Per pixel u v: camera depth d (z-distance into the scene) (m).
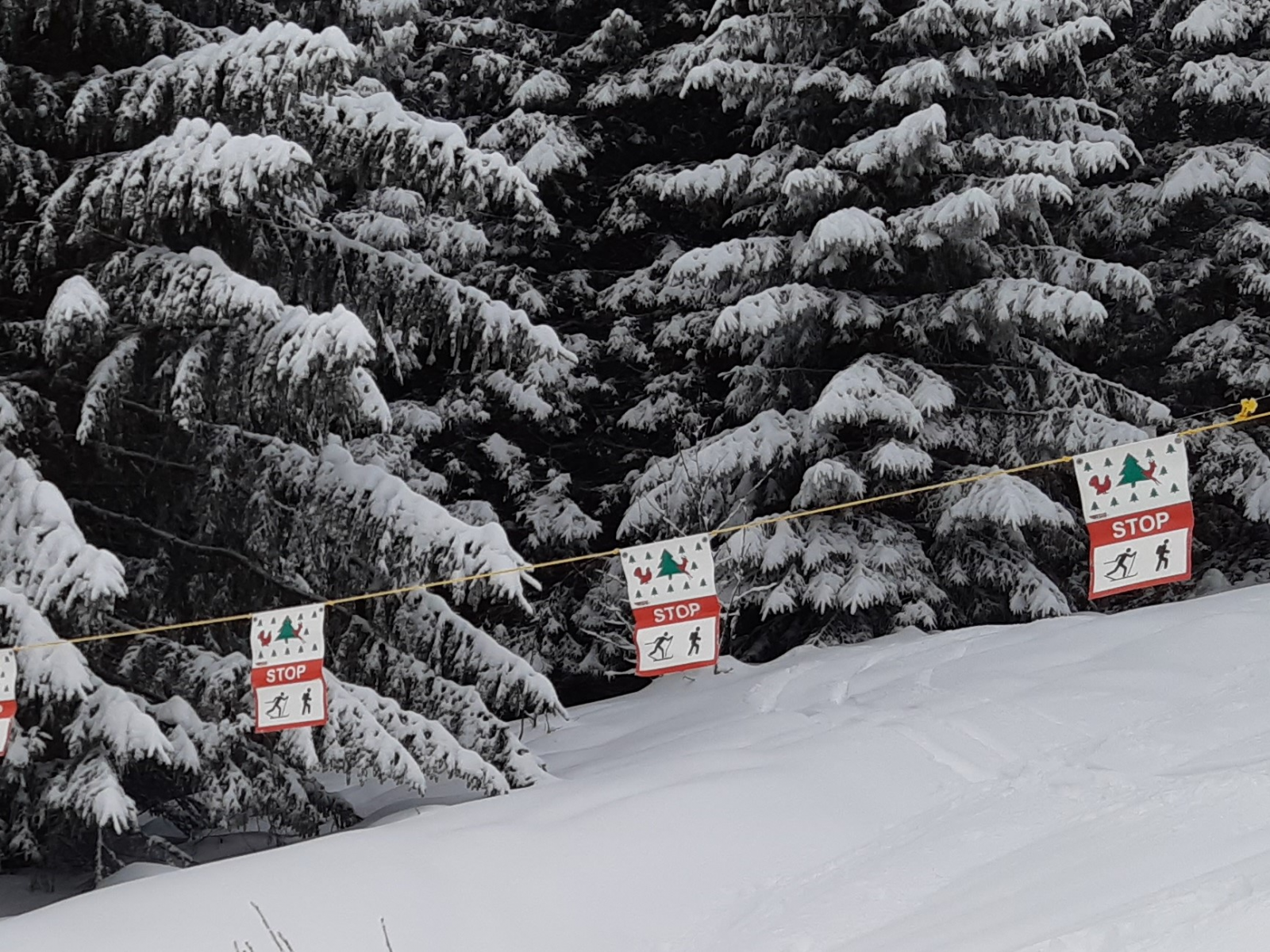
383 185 8.67
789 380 15.07
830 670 10.95
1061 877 5.74
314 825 8.75
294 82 7.59
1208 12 16.84
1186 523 5.62
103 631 8.06
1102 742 7.62
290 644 7.10
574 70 18.03
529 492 17.36
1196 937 4.66
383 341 9.15
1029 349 14.89
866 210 14.40
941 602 14.33
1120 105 18.42
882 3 15.16
